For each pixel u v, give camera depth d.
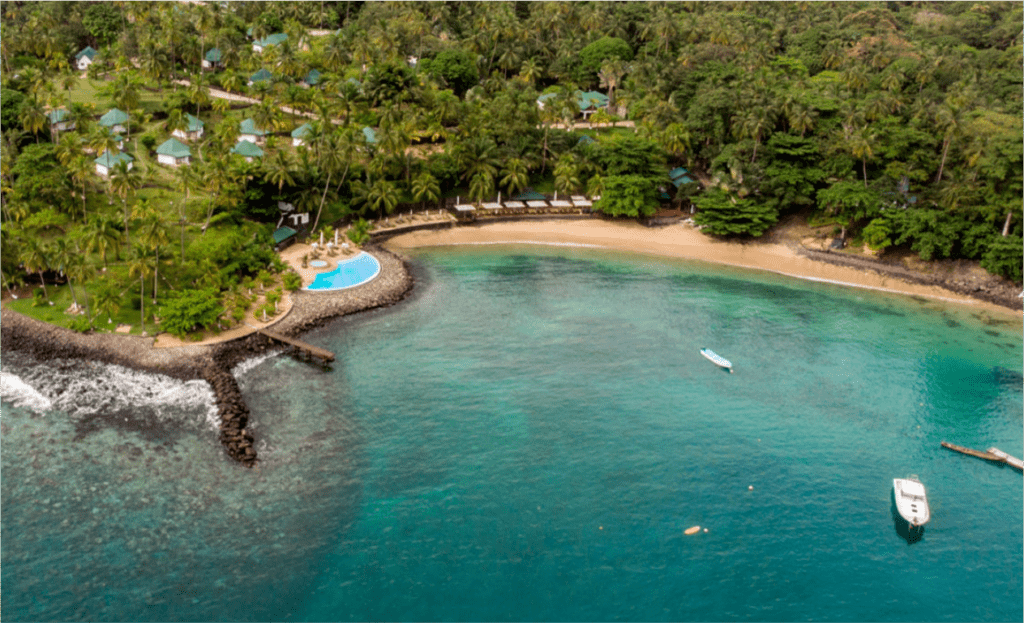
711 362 116.56
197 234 136.25
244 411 94.69
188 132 173.62
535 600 69.62
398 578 71.06
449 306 132.25
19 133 151.50
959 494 88.81
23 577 68.00
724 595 71.56
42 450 84.88
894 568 76.38
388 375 107.00
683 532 79.31
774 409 104.06
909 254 164.00
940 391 111.88
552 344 119.50
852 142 168.00
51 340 106.75
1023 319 143.62
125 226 124.56
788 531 80.56
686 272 158.38
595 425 97.44
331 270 141.25
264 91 190.88
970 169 166.88
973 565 77.56
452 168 177.88
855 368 117.81
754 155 178.00
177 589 68.00
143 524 75.06
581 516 80.75
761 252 170.62
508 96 191.25
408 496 82.00
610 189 177.25
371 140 179.38
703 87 195.88
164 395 97.44
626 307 136.50
